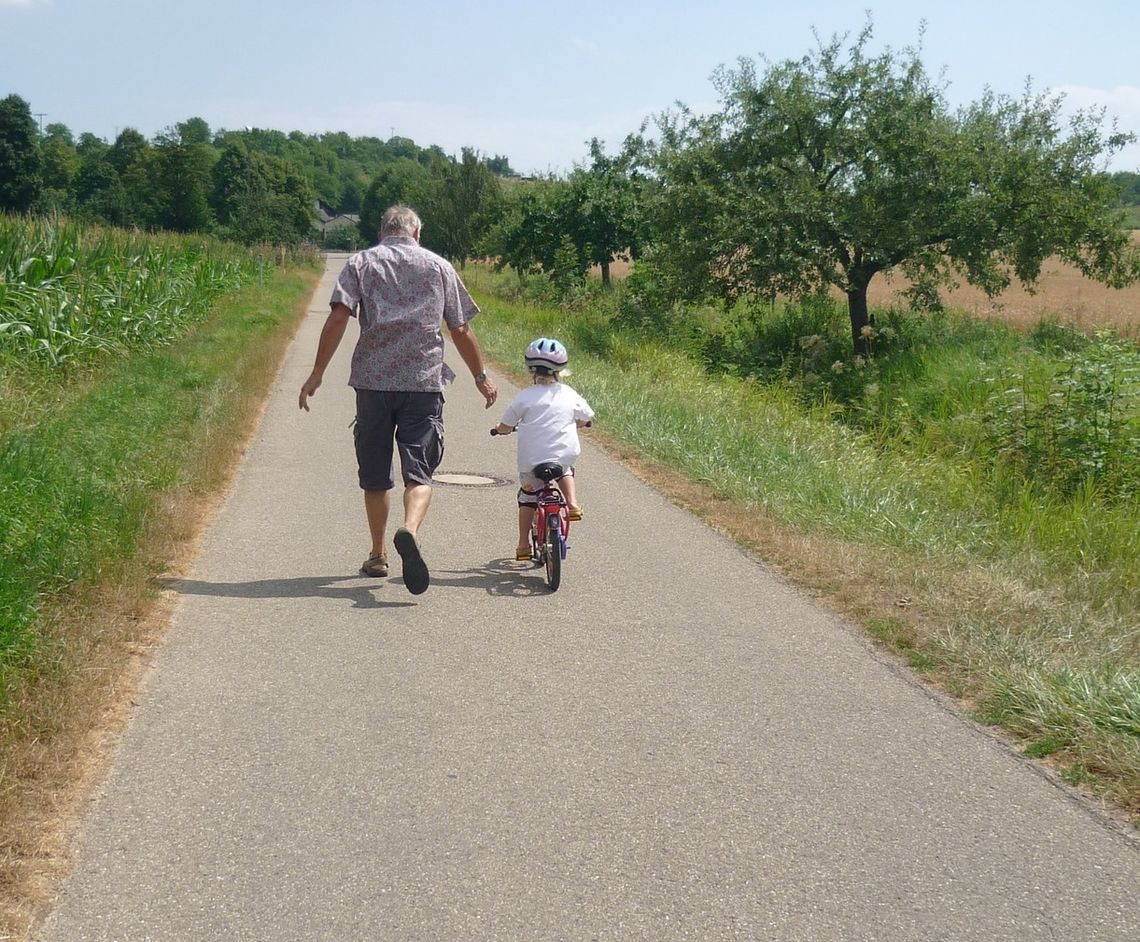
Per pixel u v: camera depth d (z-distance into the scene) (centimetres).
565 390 652
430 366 591
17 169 5900
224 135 19025
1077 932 296
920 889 316
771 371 2134
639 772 386
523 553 648
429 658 493
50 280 1362
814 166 2244
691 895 310
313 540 692
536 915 299
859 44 2172
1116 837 347
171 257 2016
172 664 475
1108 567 740
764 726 427
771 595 600
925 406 1709
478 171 6334
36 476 654
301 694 447
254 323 2167
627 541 716
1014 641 507
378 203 12481
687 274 2288
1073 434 1104
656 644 519
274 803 356
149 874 313
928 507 853
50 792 352
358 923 293
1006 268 2206
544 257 3681
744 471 920
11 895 297
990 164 2052
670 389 1483
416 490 579
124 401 1027
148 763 382
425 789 369
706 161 2247
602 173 3666
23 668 429
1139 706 421
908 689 468
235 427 1051
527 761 392
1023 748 412
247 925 290
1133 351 1254
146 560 598
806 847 338
